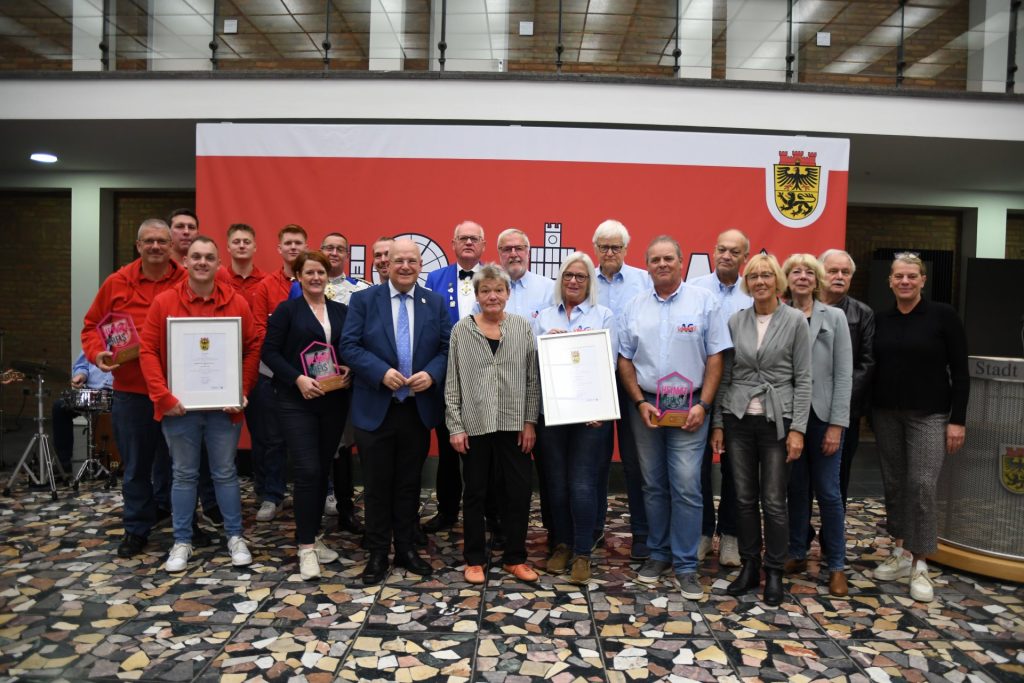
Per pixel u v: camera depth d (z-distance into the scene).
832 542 3.19
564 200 5.12
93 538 3.78
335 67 5.91
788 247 5.15
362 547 3.71
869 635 2.76
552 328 3.36
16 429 7.45
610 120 5.34
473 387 3.14
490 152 5.12
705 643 2.65
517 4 5.83
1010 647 2.67
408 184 5.12
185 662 2.43
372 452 3.18
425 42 5.90
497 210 5.14
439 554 3.60
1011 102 5.50
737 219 5.13
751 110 5.41
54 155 6.67
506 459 3.26
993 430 3.42
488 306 3.12
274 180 5.11
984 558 3.40
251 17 5.78
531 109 5.32
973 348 7.44
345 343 3.20
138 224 7.68
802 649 2.62
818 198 5.13
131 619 2.78
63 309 7.86
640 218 5.14
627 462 3.48
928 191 7.62
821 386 3.14
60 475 5.14
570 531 3.45
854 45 5.85
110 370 3.47
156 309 3.32
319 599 3.00
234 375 3.31
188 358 3.27
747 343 3.06
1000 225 7.73
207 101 5.34
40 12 5.48
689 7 5.83
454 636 2.66
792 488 3.38
